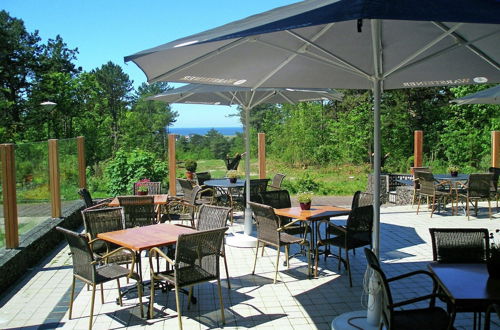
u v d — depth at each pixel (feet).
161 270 19.76
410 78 16.25
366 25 11.71
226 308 15.46
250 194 27.32
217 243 14.05
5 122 77.77
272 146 71.20
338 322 13.88
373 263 10.66
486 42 12.28
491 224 29.12
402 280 18.21
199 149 101.40
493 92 22.94
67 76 81.05
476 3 7.75
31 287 18.01
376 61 11.94
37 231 23.08
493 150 38.81
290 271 19.57
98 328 13.97
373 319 13.51
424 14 7.12
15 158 20.95
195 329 13.75
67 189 29.71
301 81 16.52
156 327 13.96
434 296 10.56
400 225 29.12
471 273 11.11
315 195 43.96
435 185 33.09
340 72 15.49
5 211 19.51
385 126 61.87
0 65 77.51
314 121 65.72
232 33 8.53
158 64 11.27
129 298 16.56
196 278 13.70
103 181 44.96
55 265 21.04
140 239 14.90
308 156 65.10
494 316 14.33
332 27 11.84
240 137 95.81
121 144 85.56
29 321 14.60
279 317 14.64
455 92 53.62
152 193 28.35
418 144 39.22
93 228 17.35
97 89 92.58
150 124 130.11
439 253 12.93
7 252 19.20
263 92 23.62
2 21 83.41
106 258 15.44
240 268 20.04
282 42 12.41
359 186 47.16
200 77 13.83
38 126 80.23
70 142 30.60
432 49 13.24
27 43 88.28
